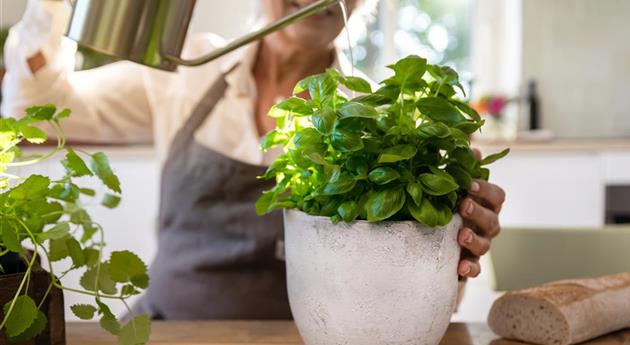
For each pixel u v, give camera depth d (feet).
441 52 11.13
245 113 4.42
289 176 2.26
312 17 3.99
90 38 2.18
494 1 11.09
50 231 2.18
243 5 10.10
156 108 4.68
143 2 2.18
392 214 1.96
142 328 2.29
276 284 4.17
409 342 2.13
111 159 8.55
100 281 2.32
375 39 10.84
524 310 2.59
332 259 2.06
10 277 2.15
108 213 8.60
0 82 6.92
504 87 11.24
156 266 4.41
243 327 2.79
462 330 2.77
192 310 4.22
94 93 4.76
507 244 4.23
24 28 4.07
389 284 2.05
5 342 2.14
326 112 1.96
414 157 2.08
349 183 1.96
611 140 9.82
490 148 9.00
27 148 7.85
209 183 4.27
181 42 2.32
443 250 2.11
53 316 2.29
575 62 10.63
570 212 8.94
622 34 10.49
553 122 10.78
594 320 2.54
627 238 4.22
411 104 2.05
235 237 4.21
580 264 4.13
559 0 10.54
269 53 4.45
